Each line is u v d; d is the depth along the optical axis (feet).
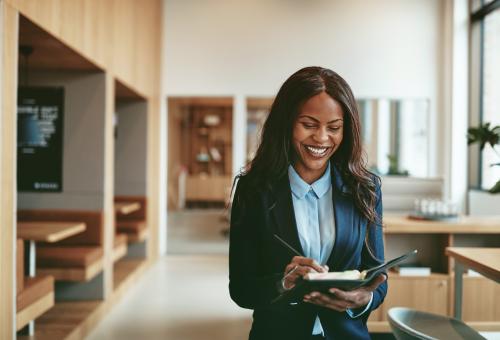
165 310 14.93
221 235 29.73
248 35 24.04
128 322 13.75
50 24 10.26
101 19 14.10
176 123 41.45
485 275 7.16
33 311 10.16
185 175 44.47
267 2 24.03
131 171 21.26
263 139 4.01
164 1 24.09
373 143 24.23
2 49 8.20
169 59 24.12
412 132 24.32
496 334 6.64
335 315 3.90
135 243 21.12
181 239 28.32
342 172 4.06
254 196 3.96
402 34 24.02
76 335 11.82
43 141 14.89
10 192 8.63
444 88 24.03
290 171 4.04
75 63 13.69
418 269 12.21
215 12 24.06
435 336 6.25
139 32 19.08
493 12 21.59
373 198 4.01
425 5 24.02
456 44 23.18
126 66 17.12
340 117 3.76
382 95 24.02
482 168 22.84
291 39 24.04
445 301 12.17
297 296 3.47
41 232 11.44
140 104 21.22
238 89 24.09
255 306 3.82
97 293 14.70
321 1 24.06
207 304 15.60
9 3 8.40
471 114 23.27
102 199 14.85
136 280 18.67
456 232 12.01
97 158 14.88
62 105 14.88
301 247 3.89
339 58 24.06
